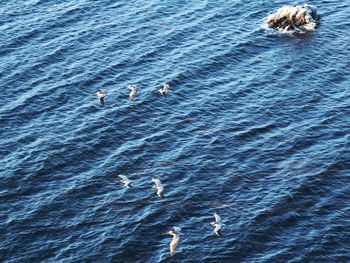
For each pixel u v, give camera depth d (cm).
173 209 7994
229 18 11569
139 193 8225
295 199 8081
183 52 10725
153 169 8588
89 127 9269
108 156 8812
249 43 10944
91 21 11475
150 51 10744
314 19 11381
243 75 10250
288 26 11244
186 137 9100
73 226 7831
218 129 9225
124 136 9131
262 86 10012
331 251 7444
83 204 8119
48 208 8062
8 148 8956
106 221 7875
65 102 9750
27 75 10256
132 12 11706
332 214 7881
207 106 9631
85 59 10594
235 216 7881
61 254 7500
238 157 8750
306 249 7462
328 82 10081
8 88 10000
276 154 8781
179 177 8450
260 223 7775
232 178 8419
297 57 10631
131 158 8756
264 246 7519
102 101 8638
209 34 11162
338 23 11406
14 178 8469
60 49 10794
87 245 7588
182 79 10131
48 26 11331
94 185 8369
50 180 8462
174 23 11412
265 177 8431
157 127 9275
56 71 10344
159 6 11856
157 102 9706
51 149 8906
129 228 7762
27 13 11675
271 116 9438
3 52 10744
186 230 7725
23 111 9575
